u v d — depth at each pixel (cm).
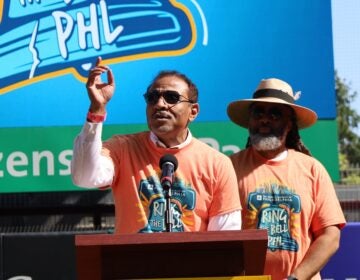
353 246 768
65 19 884
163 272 418
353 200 948
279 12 891
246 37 891
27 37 881
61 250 808
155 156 496
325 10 891
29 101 878
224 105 885
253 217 570
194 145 503
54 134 876
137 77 881
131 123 878
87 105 880
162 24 888
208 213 494
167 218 451
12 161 873
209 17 890
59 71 880
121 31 884
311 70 889
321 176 586
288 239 566
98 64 460
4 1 881
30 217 959
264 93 602
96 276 422
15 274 802
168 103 488
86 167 459
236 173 585
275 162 584
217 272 419
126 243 393
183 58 886
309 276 554
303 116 615
